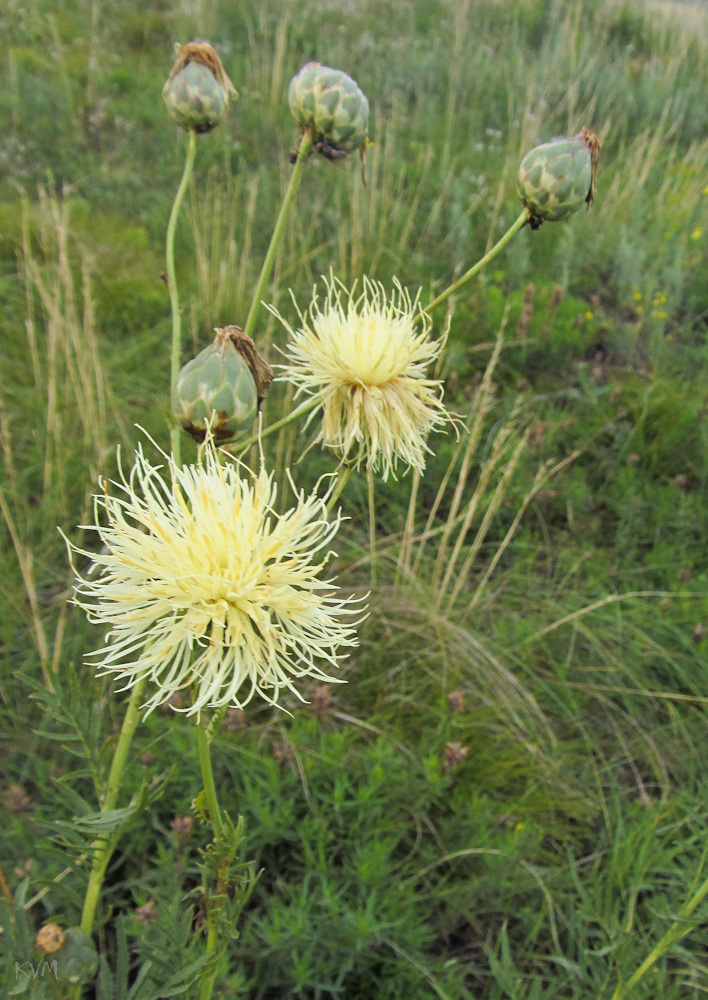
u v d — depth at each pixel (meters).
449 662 0.27
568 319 0.42
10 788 0.22
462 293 0.42
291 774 0.22
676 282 0.46
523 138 0.53
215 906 0.13
